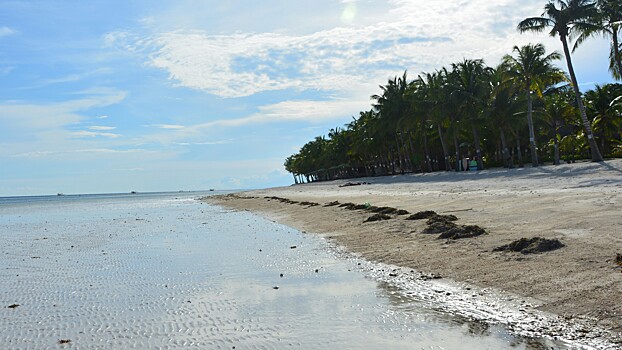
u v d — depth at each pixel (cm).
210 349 693
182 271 1342
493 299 820
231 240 2008
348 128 11494
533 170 4138
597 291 765
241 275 1229
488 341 648
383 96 7750
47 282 1288
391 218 1955
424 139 7300
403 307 837
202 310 909
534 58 4778
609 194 1759
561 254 1002
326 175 14288
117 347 725
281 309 882
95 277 1328
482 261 1072
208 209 5059
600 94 5894
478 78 6009
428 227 1539
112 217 4447
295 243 1752
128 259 1642
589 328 649
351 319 791
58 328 841
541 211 1583
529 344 625
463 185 3516
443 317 764
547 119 5691
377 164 10875
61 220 4369
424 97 7025
